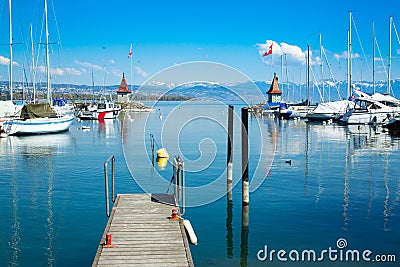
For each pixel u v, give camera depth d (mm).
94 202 16312
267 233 13023
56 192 17953
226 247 12000
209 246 12086
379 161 25797
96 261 9266
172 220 11992
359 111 56406
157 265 9094
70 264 10836
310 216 14516
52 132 45406
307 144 35125
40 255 11352
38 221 14000
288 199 16719
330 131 47406
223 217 14570
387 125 47344
